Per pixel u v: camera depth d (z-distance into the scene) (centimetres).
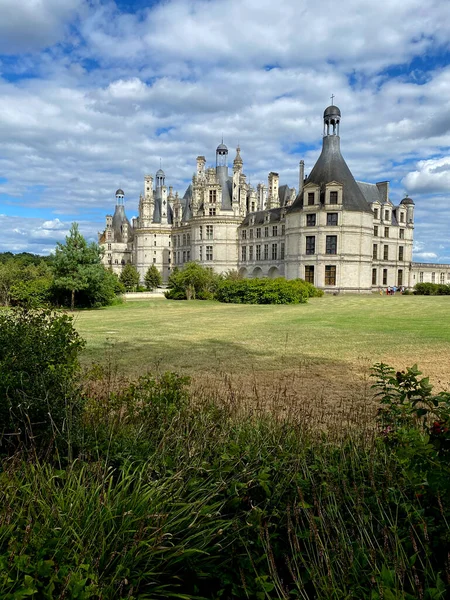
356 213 6981
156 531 382
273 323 2603
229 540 442
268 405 925
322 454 568
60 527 368
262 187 10294
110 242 14900
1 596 294
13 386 576
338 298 5450
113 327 2467
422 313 3184
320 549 394
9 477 444
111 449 564
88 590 309
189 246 10919
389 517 455
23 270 5266
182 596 364
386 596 313
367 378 1204
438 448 397
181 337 2022
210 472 506
